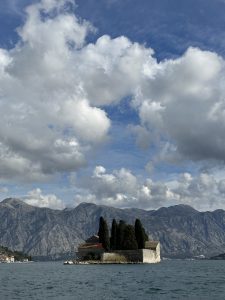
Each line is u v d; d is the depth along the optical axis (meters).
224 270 170.38
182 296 69.31
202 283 94.81
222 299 64.38
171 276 123.12
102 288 86.69
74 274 141.88
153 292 76.50
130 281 104.81
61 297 71.38
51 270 188.75
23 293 78.44
